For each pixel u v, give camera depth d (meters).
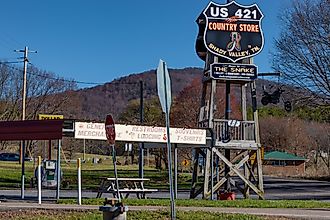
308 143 82.50
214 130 25.64
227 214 15.70
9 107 70.62
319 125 79.12
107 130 13.30
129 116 65.62
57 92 77.81
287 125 83.94
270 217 15.42
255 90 26.86
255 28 26.58
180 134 24.19
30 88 71.12
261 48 26.53
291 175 70.62
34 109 70.81
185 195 30.95
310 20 44.09
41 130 21.34
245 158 26.58
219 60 26.66
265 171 78.06
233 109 42.81
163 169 61.47
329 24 40.44
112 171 55.97
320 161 79.88
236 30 26.42
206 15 26.22
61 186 34.41
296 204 20.97
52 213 15.95
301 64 41.31
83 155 75.31
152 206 18.52
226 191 25.62
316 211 18.06
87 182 40.00
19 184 36.03
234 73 26.19
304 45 41.19
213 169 26.47
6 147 86.12
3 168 54.62
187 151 55.75
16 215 15.55
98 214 15.41
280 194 35.38
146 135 23.00
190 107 60.62
